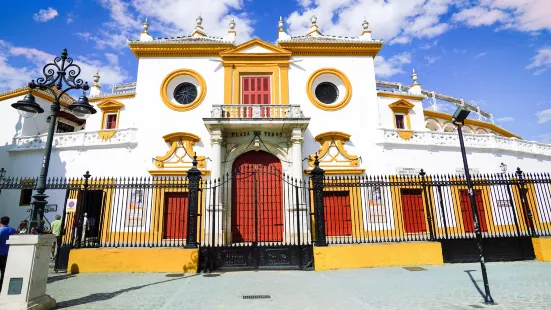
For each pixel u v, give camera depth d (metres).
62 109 21.53
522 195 11.67
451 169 17.34
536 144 19.28
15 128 19.59
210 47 18.06
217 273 9.62
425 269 9.73
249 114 16.09
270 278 8.79
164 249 10.03
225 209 15.04
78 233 10.73
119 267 9.92
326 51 18.55
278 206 15.84
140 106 17.27
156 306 6.23
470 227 16.31
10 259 5.86
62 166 16.78
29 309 5.59
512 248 11.06
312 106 17.69
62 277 9.15
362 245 10.34
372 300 6.46
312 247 10.24
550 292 6.93
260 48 18.12
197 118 17.16
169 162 16.20
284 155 16.31
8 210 17.16
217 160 15.20
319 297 6.75
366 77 18.39
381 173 16.78
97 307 6.18
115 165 16.44
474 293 6.94
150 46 17.95
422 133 17.72
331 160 16.73
